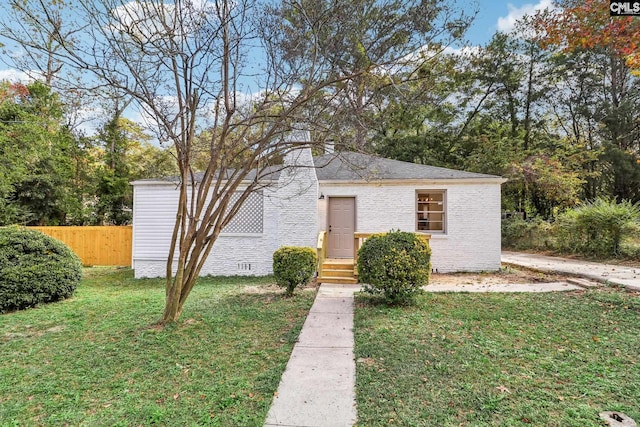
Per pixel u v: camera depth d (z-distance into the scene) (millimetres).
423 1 4801
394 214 11547
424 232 11508
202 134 6309
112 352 4516
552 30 9430
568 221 14641
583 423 2887
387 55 5070
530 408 3117
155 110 4871
